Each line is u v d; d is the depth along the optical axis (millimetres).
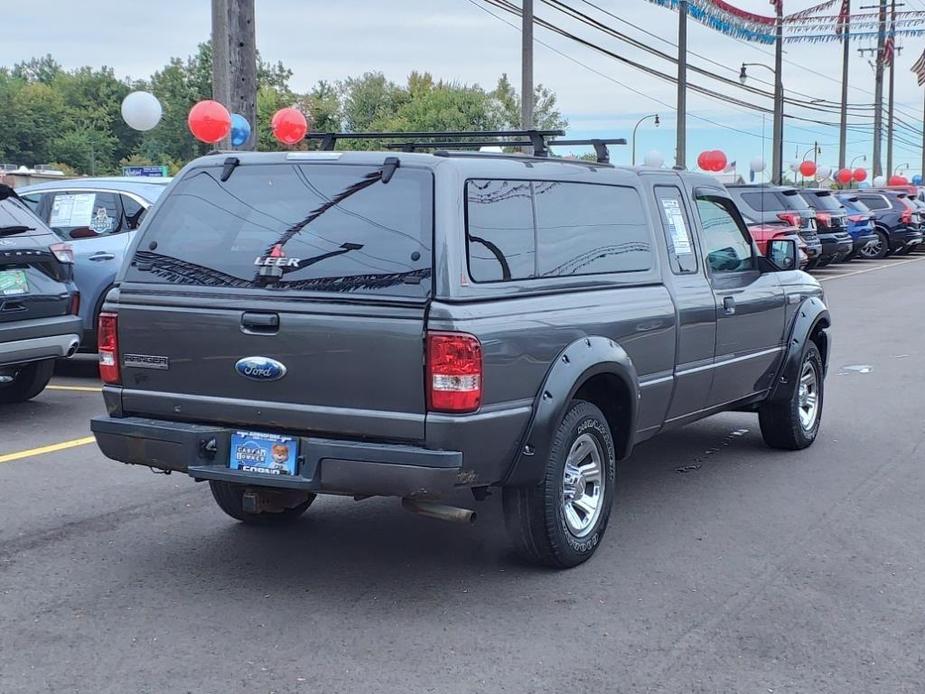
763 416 7914
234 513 5930
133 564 5398
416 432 4551
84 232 10445
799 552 5637
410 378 4551
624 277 5793
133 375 5164
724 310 6680
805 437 8023
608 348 5367
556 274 5242
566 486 5301
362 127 99375
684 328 6230
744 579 5223
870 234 29859
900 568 5391
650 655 4328
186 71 116812
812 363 8094
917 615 4773
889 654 4355
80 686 4035
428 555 5578
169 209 5254
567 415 5184
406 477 4547
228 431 4922
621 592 5039
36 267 8516
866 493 6820
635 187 6105
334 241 4805
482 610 4801
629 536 5918
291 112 14703
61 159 115188
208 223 5121
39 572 5266
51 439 8164
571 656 4312
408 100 102125
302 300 4723
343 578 5215
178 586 5094
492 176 4949
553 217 5309
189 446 4930
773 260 7590
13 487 6809
